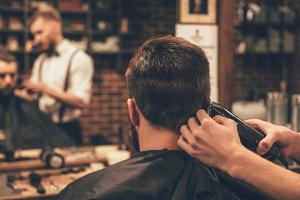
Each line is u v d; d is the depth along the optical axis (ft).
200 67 3.08
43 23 13.06
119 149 8.98
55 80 13.23
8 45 18.48
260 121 3.74
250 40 20.30
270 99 8.12
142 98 3.09
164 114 3.06
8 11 18.47
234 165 2.91
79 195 2.99
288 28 20.98
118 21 19.83
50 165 7.88
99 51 19.57
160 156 3.08
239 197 3.21
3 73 8.84
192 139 2.94
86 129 19.86
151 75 3.05
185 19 6.57
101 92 20.04
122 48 20.07
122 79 20.27
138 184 2.95
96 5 19.48
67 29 19.15
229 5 6.68
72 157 8.48
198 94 3.05
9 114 8.86
